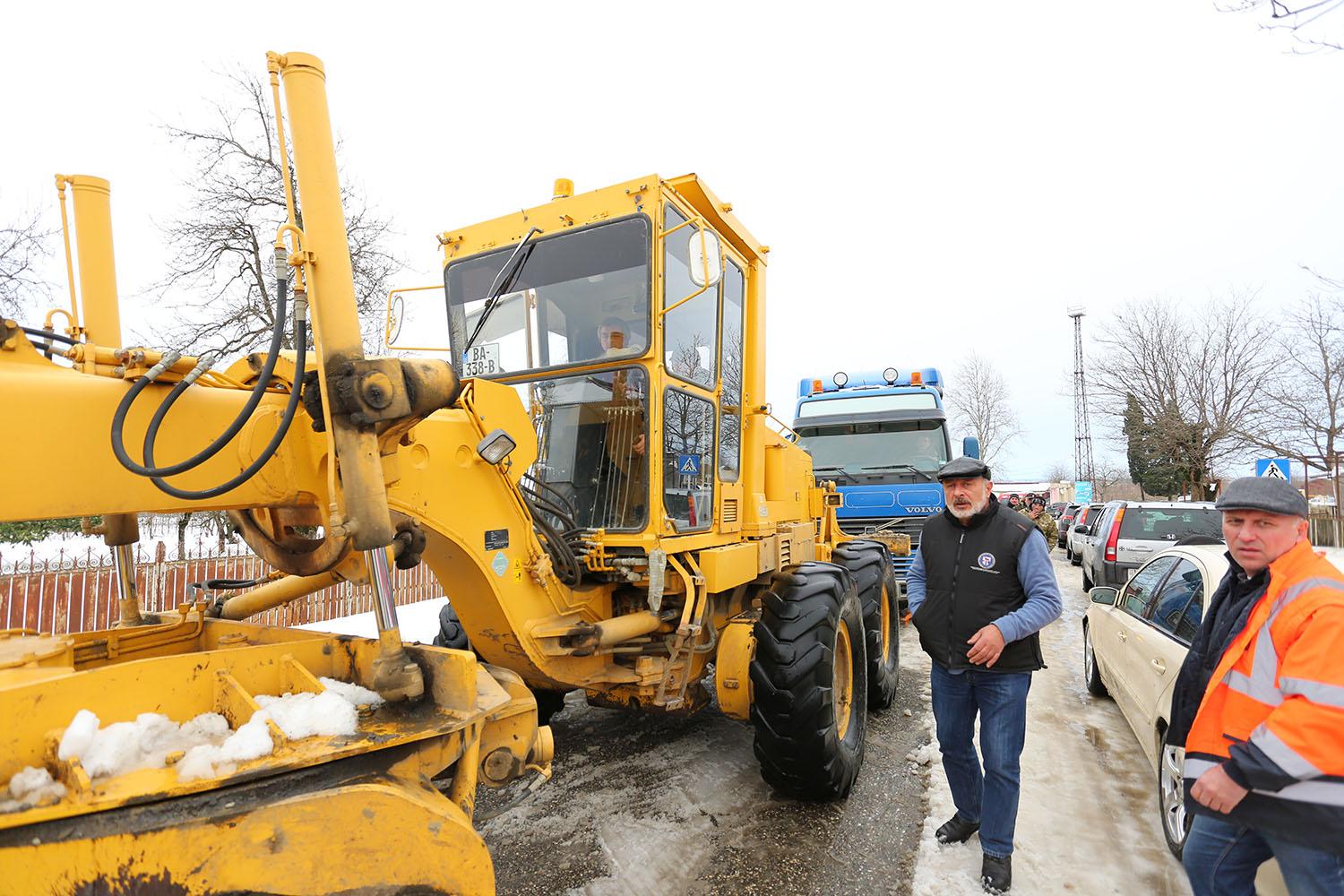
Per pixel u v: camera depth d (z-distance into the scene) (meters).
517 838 3.48
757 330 4.46
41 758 1.40
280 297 1.72
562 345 3.52
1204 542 4.41
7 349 1.61
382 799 1.57
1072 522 19.72
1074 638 8.16
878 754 4.65
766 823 3.65
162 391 1.71
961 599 3.22
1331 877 1.91
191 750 1.47
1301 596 2.04
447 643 4.02
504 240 3.70
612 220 3.36
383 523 1.82
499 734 2.26
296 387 1.76
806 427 10.17
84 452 1.58
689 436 3.63
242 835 1.42
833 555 5.89
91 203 2.27
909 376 10.45
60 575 7.13
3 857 1.24
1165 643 3.86
